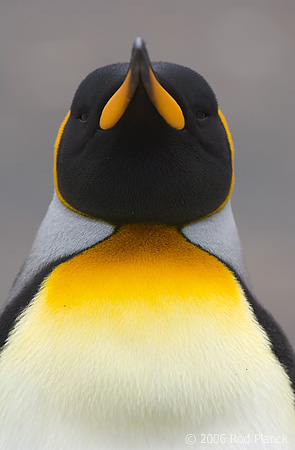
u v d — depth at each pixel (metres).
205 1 14.91
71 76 12.61
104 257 3.68
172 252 3.68
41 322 3.65
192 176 3.68
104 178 3.68
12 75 12.52
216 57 13.40
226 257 3.71
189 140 3.68
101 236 3.70
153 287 3.65
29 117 11.40
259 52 13.40
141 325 3.64
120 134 3.65
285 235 8.80
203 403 3.64
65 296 3.65
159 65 3.71
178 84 3.69
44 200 9.53
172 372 3.63
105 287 3.65
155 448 3.64
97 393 3.63
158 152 3.66
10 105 11.63
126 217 3.69
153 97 3.63
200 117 3.71
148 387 3.63
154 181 3.67
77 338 3.64
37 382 3.64
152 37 14.19
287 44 13.55
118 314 3.64
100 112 3.68
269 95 12.16
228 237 3.72
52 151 10.61
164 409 3.63
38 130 11.02
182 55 13.58
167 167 3.67
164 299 3.65
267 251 8.35
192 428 3.64
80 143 3.70
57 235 3.71
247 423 3.64
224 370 3.64
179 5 15.01
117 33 14.33
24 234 8.62
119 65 3.71
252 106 11.90
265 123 11.52
